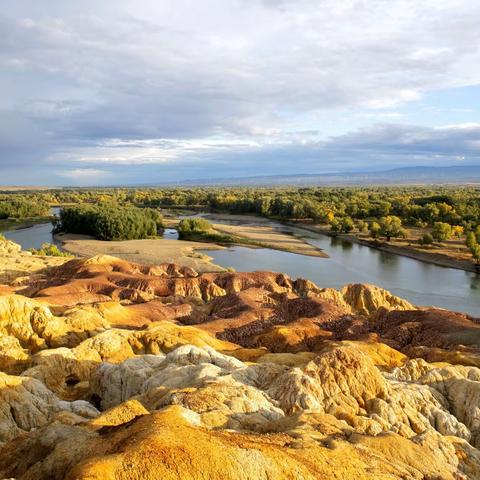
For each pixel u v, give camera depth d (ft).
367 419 96.53
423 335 202.80
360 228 584.81
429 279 371.35
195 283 284.61
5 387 103.96
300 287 290.76
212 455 57.72
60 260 380.99
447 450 88.58
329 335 202.39
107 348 153.58
